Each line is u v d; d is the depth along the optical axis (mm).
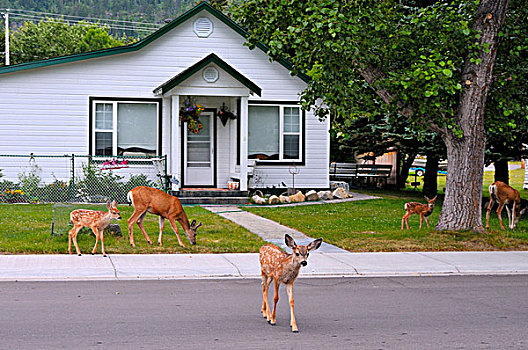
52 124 21531
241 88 21375
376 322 7844
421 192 28562
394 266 11820
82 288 9531
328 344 6828
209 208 20000
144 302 8688
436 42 14766
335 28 13227
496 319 8078
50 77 21438
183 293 9352
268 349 6602
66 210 13383
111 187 21328
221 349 6555
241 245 13297
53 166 21516
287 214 18969
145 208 12766
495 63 16203
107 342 6703
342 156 34719
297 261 7172
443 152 22406
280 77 23391
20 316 7738
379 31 14469
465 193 14992
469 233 14773
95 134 21891
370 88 16578
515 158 21688
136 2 102750
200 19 22641
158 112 22297
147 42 21984
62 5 97375
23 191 20812
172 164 21203
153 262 11461
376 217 18719
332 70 14133
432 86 13508
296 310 8469
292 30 13734
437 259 12531
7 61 38938
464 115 14766
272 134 23453
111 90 21938
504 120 15781
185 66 22578
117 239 13391
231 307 8531
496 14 14328
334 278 10938
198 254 12375
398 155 30125
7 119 21203
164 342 6762
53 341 6699
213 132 22938
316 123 23781
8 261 11109
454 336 7230
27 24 57219
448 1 19062
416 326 7660
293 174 23516
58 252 12031
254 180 23266
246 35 22875
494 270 11773
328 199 23469
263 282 7953
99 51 21469
